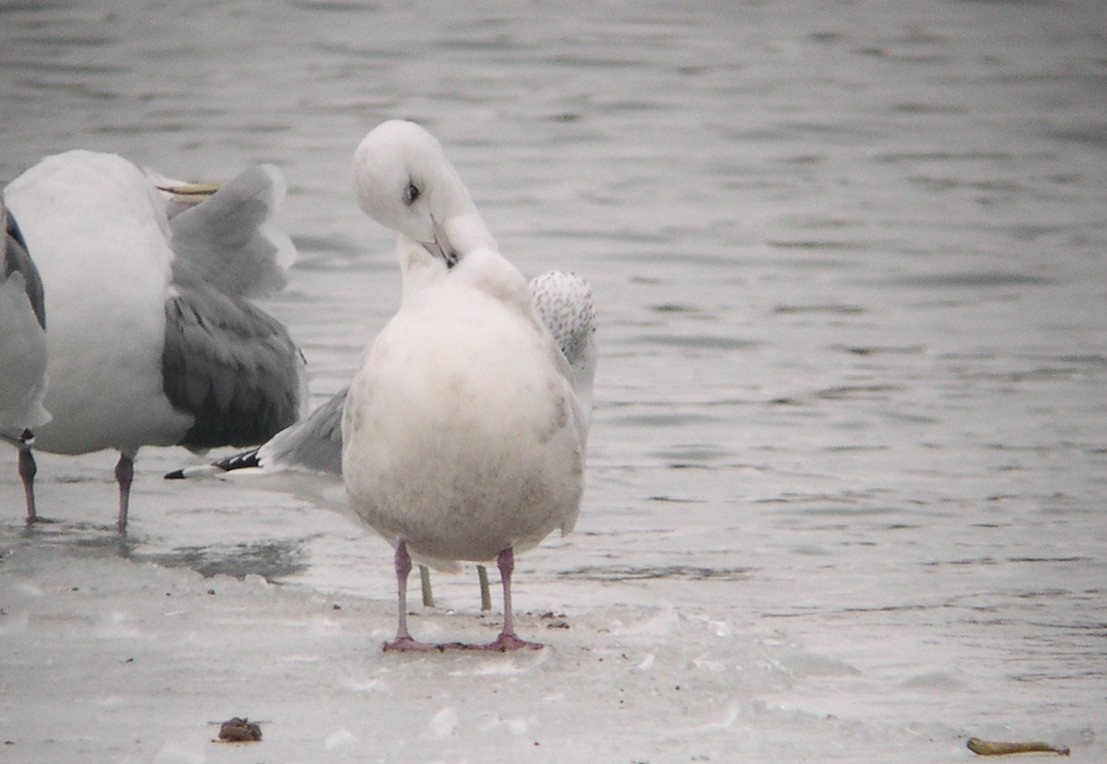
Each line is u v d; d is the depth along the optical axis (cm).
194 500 1440
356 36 4456
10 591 1040
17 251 1130
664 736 766
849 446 1680
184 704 800
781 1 5066
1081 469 1600
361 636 954
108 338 1271
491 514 880
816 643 1034
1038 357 2091
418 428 853
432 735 756
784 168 3356
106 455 1595
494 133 3556
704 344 2128
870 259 2659
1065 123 3756
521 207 2962
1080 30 4688
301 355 1452
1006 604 1157
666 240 2755
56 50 4194
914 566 1270
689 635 992
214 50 4266
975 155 3484
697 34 4600
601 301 2359
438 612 1055
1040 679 951
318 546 1301
